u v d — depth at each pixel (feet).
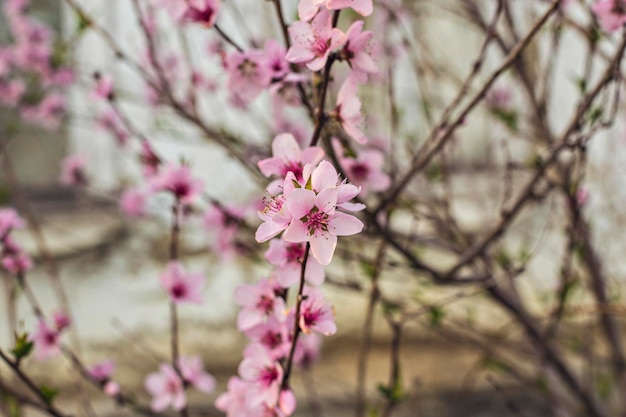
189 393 4.68
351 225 2.01
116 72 5.01
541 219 4.68
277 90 2.45
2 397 3.06
